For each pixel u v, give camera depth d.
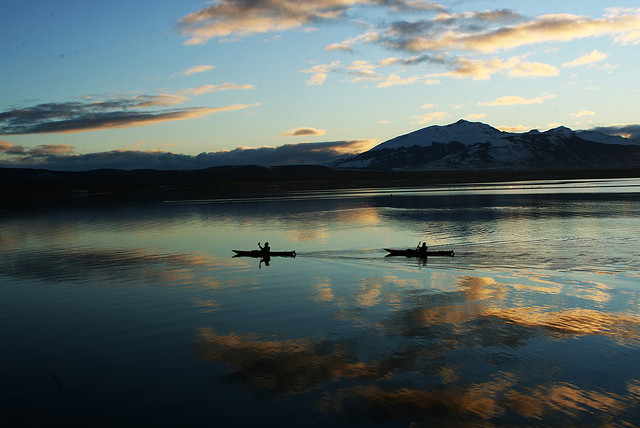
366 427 12.93
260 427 13.07
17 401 14.83
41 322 22.36
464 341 18.64
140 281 30.78
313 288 27.72
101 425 13.39
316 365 16.77
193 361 17.41
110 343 19.41
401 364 16.69
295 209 93.38
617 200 91.31
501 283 27.61
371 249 41.66
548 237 45.00
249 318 22.22
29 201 160.12
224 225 66.75
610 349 17.58
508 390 14.70
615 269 30.45
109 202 141.62
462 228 54.66
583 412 13.38
